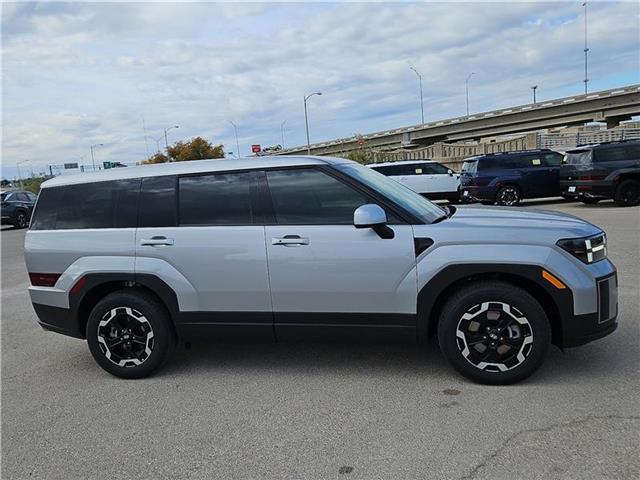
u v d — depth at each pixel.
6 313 7.25
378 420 3.39
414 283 3.81
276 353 4.78
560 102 56.31
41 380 4.56
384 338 3.95
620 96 52.31
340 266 3.90
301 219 4.03
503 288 3.69
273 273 4.02
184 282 4.19
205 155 63.91
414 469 2.82
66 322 4.51
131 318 4.36
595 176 14.86
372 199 3.95
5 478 3.01
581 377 3.85
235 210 4.16
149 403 3.90
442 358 4.41
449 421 3.31
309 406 3.66
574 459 2.82
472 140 80.81
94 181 4.53
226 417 3.58
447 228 3.82
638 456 2.82
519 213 4.34
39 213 4.64
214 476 2.89
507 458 2.87
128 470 3.01
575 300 3.62
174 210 4.28
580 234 3.73
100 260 4.34
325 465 2.92
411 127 67.25
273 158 4.26
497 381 3.78
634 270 7.10
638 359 4.12
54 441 3.41
